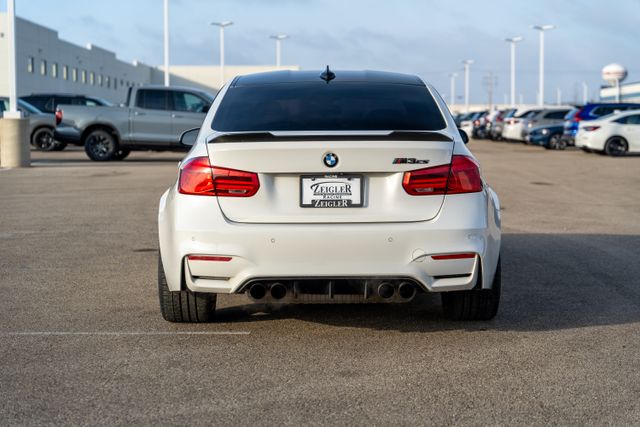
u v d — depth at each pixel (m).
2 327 5.96
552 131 36.59
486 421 4.05
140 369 4.94
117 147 25.66
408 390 4.53
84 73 77.88
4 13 59.34
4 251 9.34
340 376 4.79
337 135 5.18
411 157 5.12
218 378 4.75
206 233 5.12
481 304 5.90
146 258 8.91
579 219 12.36
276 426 3.98
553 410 4.20
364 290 5.18
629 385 4.61
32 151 32.41
